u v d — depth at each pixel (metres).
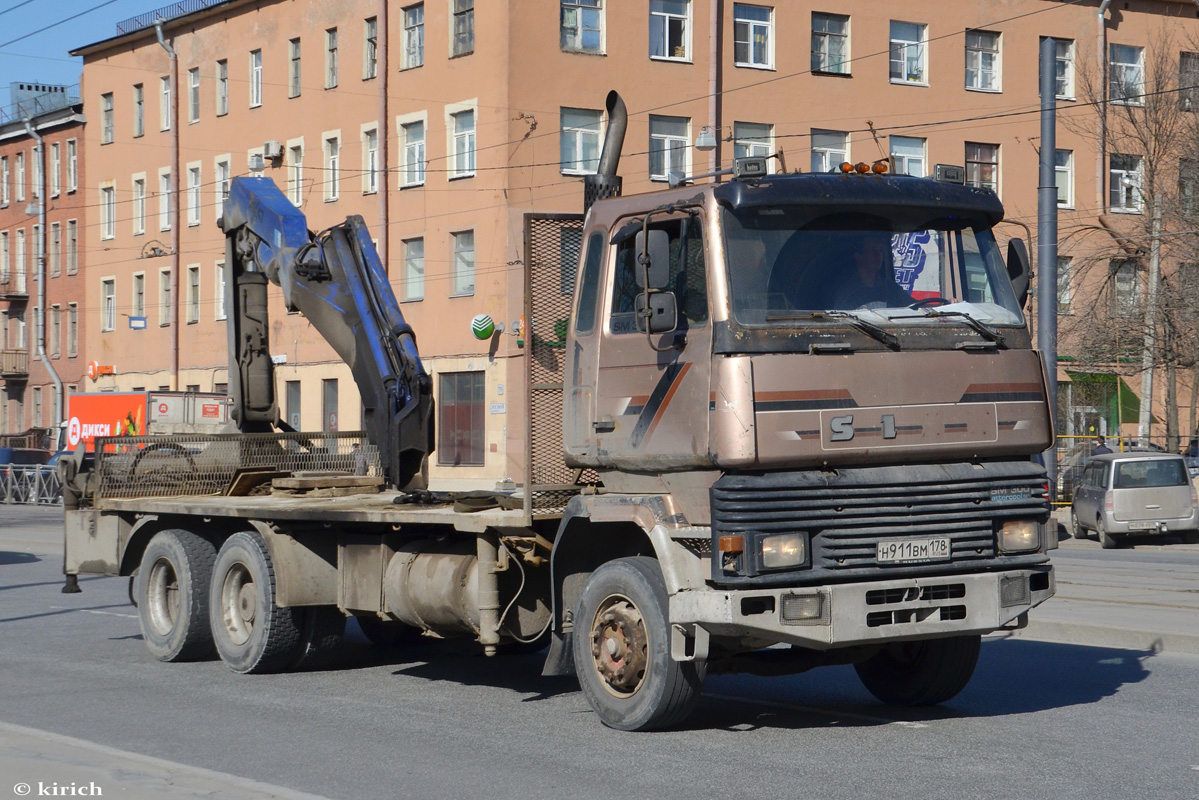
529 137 36.41
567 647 8.55
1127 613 12.92
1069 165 42.28
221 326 47.84
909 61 40.44
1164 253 35.72
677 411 7.64
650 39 37.38
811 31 39.09
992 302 8.10
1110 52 42.75
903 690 8.91
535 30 36.38
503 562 8.73
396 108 40.00
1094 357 36.22
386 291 11.16
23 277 61.16
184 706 9.15
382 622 10.81
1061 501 31.52
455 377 38.59
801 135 38.97
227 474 12.83
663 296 7.58
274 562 10.34
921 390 7.64
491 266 37.03
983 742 7.73
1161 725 8.21
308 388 43.66
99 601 16.23
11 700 9.41
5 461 47.22
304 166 43.62
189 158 49.09
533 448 8.49
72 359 57.91
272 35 44.91
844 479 7.45
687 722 8.43
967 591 7.67
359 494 11.92
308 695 9.62
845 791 6.57
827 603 7.35
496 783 6.80
